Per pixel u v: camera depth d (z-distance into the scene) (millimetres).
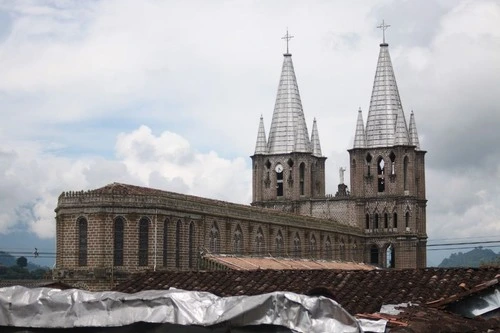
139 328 27734
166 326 27391
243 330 26625
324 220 175125
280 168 195875
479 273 51562
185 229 127062
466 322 35562
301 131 195625
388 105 193875
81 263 118000
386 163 192500
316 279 54469
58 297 28672
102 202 117250
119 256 118125
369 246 191875
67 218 118500
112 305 28047
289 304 26609
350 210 192875
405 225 190875
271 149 196250
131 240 118438
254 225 148875
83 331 28391
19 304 28844
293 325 26422
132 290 57062
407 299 48438
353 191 193000
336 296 49906
